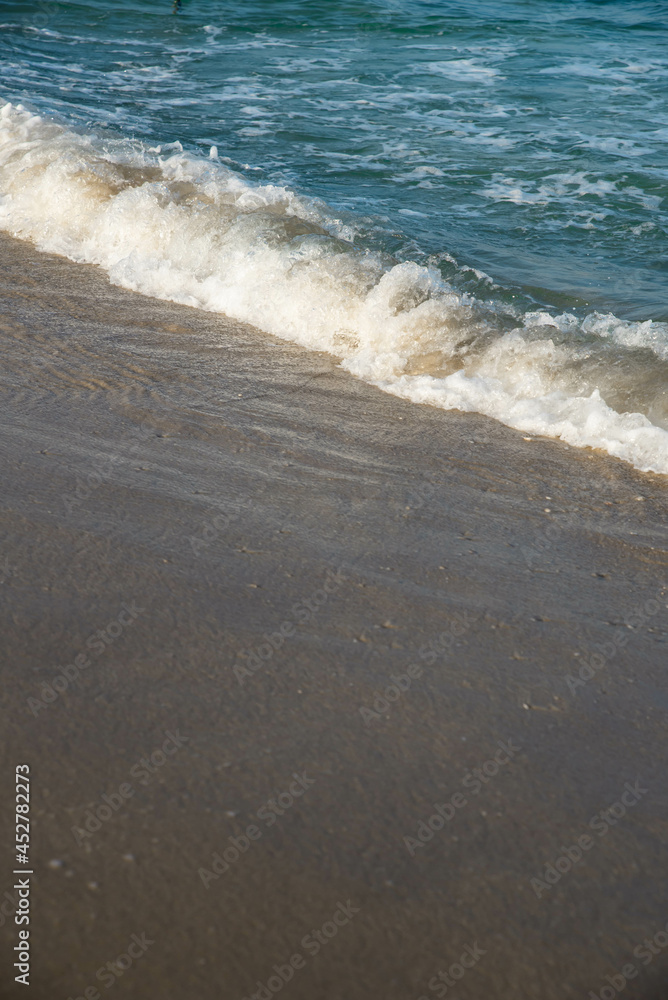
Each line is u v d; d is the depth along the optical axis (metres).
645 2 19.81
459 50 14.48
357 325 4.97
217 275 5.57
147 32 14.82
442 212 7.33
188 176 7.13
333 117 10.34
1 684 2.18
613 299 5.61
